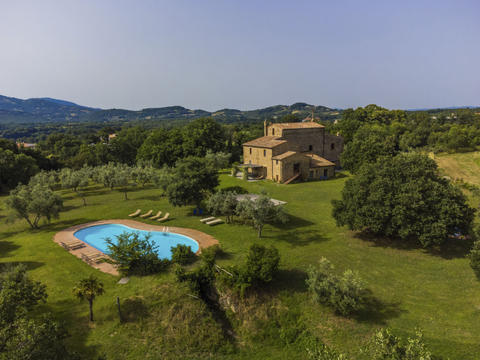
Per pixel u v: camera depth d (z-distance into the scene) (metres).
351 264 28.00
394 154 66.12
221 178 73.62
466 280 24.64
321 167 69.88
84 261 30.02
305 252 30.66
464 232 28.97
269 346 20.97
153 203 51.81
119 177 56.84
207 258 27.23
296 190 58.12
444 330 19.55
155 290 24.33
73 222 42.97
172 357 19.69
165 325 21.70
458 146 90.00
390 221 29.53
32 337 12.26
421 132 115.75
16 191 51.12
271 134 79.56
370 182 32.53
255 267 24.30
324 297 22.20
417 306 21.97
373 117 137.50
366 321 20.97
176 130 91.94
